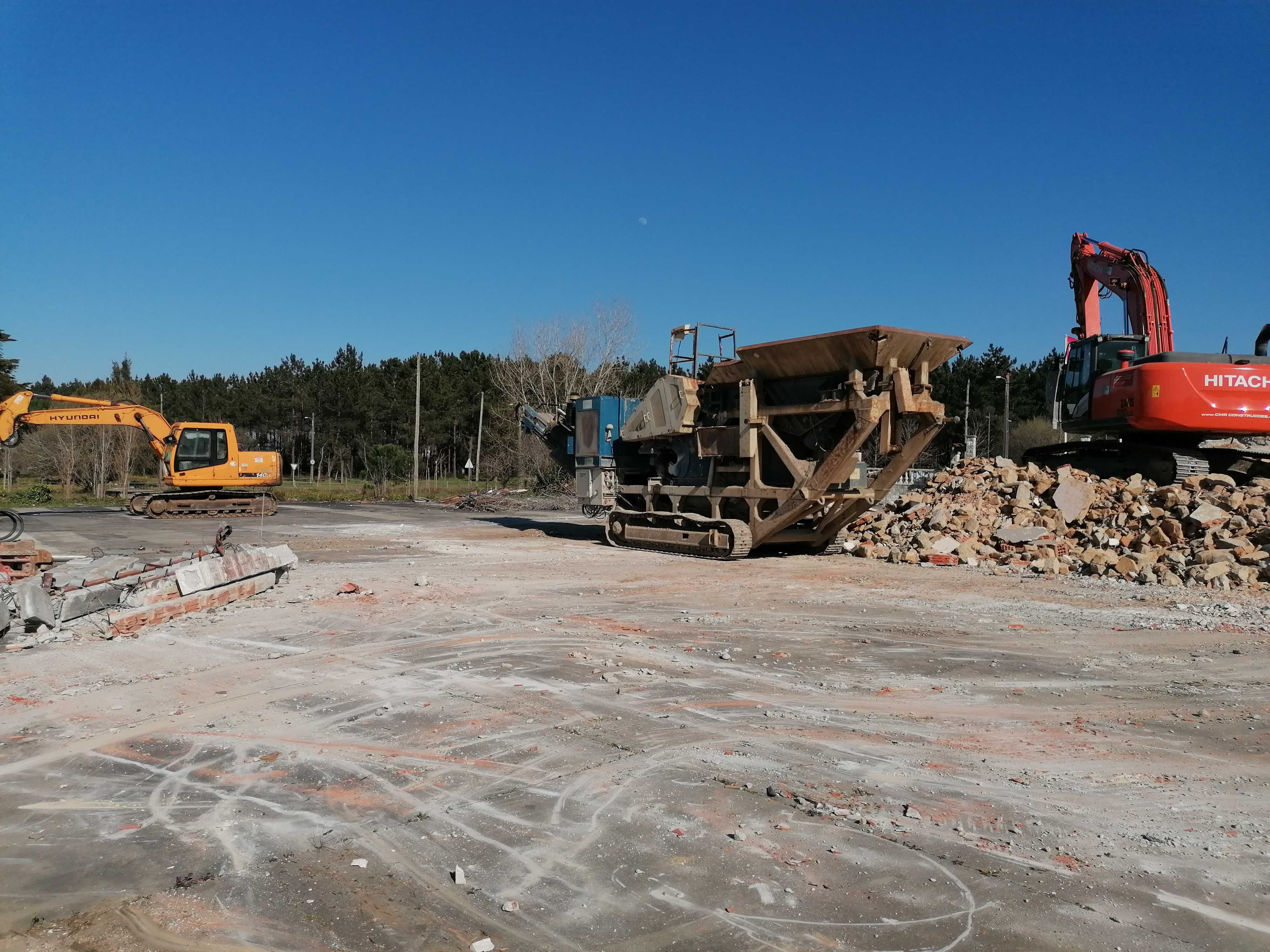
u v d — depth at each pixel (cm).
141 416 2931
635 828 487
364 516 3047
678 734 648
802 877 432
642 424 1970
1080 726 671
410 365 7862
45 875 436
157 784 555
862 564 1647
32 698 743
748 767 580
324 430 6812
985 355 5712
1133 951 368
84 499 4109
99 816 507
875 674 831
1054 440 4391
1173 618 1094
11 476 4584
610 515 2031
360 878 432
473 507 3581
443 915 397
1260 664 866
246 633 1000
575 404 2170
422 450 7012
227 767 583
